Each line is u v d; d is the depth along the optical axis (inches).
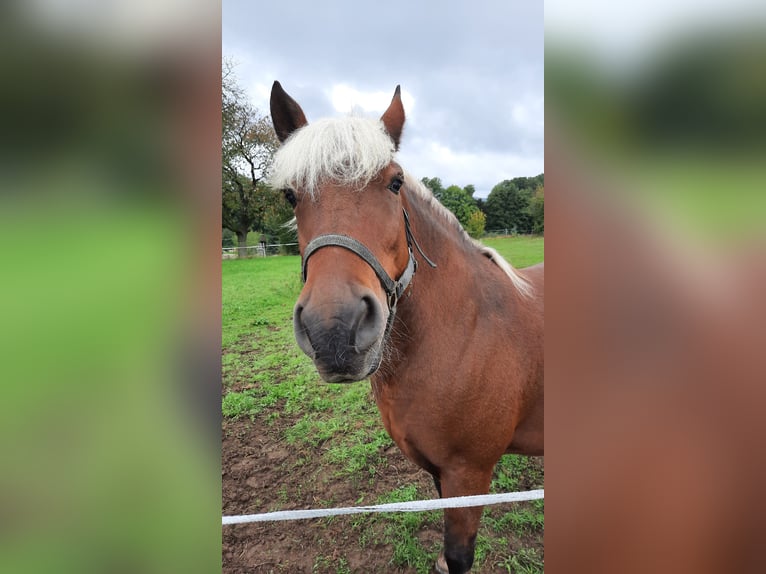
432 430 71.9
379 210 61.2
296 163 60.8
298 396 168.4
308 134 62.0
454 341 71.1
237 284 410.0
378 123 67.4
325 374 52.7
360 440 136.5
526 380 78.0
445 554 76.5
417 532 100.7
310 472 122.8
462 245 81.9
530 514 103.3
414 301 70.0
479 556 92.2
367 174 60.1
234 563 95.2
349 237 57.9
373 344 55.6
